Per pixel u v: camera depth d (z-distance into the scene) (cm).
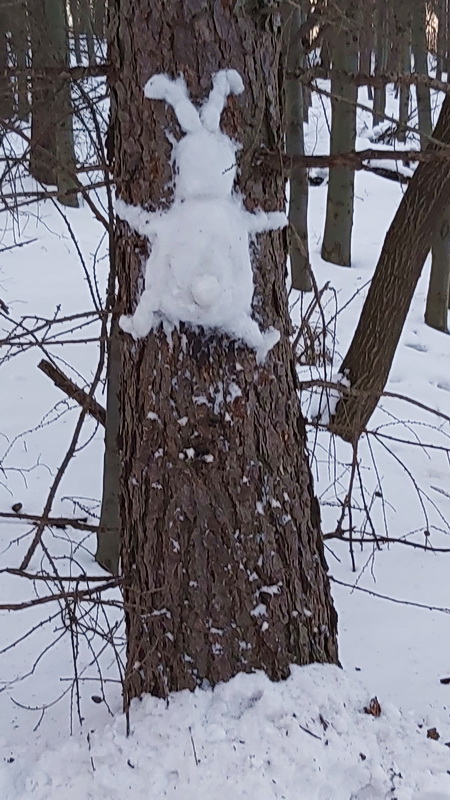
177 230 188
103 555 361
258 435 207
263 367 205
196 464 202
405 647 302
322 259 1055
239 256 192
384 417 600
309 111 1477
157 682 217
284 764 198
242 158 191
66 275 833
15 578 350
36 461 464
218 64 186
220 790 192
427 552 391
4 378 581
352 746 207
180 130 187
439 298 915
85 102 241
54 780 204
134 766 200
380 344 473
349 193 1023
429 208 456
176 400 199
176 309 191
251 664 216
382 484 459
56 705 256
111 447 343
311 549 227
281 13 200
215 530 206
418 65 997
